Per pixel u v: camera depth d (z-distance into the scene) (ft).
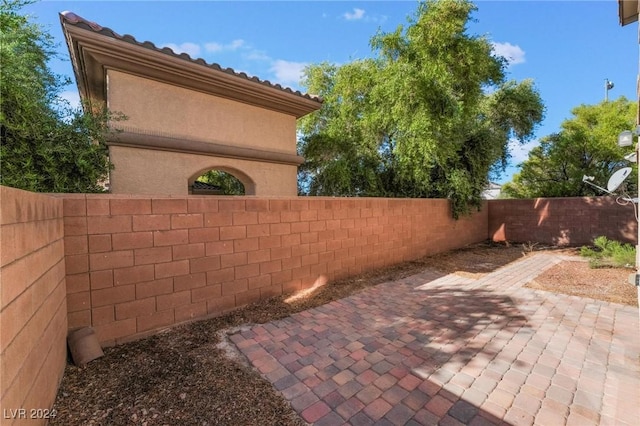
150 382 9.29
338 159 33.94
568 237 38.14
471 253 32.91
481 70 29.25
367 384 9.56
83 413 7.83
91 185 13.61
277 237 17.15
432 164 30.32
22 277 5.71
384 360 11.00
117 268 11.53
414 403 8.68
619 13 17.62
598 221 36.32
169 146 17.66
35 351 6.47
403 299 17.76
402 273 23.68
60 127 12.28
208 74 18.08
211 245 14.24
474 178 33.42
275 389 9.24
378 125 31.53
